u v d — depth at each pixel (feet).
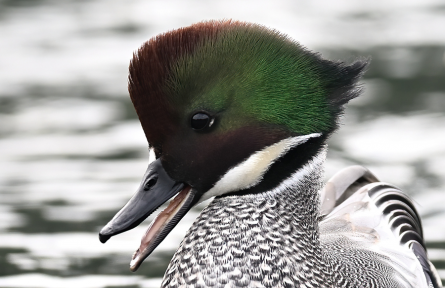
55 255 38.19
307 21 77.15
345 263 29.07
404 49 69.72
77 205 43.14
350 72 25.66
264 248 25.14
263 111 24.89
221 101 24.73
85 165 48.52
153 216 42.42
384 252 31.78
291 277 25.23
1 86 62.54
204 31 24.85
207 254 25.12
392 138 52.60
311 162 25.73
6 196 44.29
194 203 25.62
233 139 25.03
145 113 24.76
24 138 53.06
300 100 24.98
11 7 81.41
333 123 25.48
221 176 25.30
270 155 25.21
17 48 70.54
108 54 69.21
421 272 31.83
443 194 44.93
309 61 25.27
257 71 24.76
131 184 45.70
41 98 60.08
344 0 84.33
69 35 73.56
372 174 37.65
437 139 52.26
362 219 33.99
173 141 24.98
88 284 35.47
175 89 24.41
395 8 81.41
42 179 46.50
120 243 39.68
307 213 26.04
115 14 79.15
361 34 73.41
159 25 75.72
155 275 36.35
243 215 25.35
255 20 77.00
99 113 57.41
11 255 38.06
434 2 82.84
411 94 60.70
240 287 24.88
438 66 65.92
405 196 36.01
